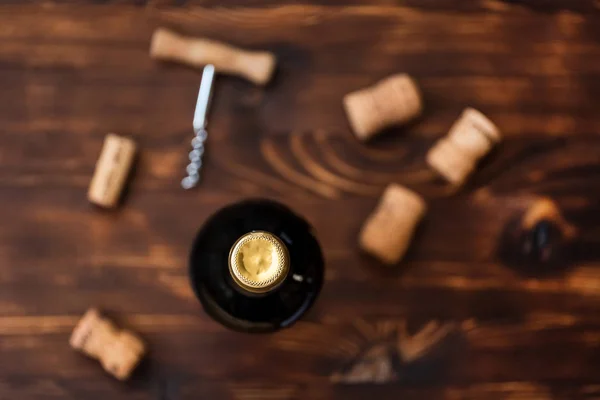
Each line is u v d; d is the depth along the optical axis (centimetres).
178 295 62
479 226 63
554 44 63
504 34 63
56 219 63
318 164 63
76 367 62
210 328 62
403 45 63
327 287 62
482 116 61
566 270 62
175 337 62
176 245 63
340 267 63
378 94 61
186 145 63
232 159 63
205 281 54
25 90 63
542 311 62
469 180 63
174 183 63
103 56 63
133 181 63
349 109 62
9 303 62
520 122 63
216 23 63
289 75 63
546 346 62
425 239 63
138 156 63
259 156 63
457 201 63
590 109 63
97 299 62
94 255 62
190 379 62
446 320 62
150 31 63
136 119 63
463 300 62
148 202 63
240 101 63
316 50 63
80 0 63
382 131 63
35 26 63
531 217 63
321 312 62
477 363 62
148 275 62
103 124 63
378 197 63
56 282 62
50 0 63
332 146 63
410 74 63
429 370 62
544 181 63
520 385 62
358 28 63
